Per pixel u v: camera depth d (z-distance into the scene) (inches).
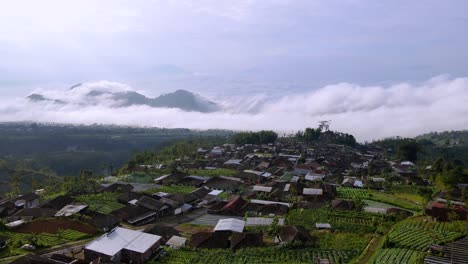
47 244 3523.6
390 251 3169.3
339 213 4559.5
